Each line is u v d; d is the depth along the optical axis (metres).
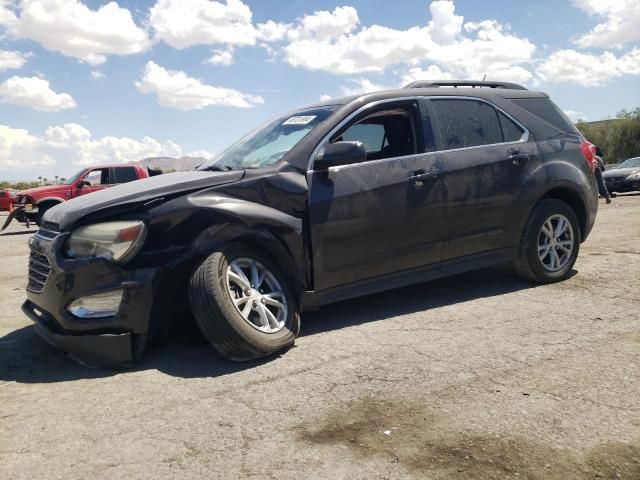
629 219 10.11
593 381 2.94
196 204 3.48
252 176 3.76
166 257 3.42
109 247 3.34
